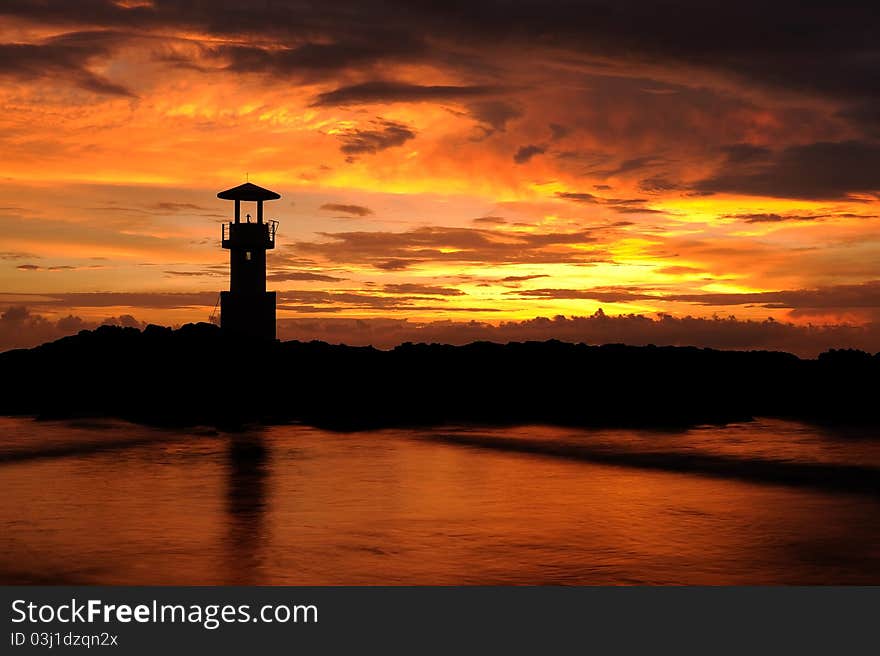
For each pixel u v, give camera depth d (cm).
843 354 5178
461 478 2291
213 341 4831
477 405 4303
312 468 2450
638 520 1781
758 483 2242
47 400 4178
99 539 1603
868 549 1559
